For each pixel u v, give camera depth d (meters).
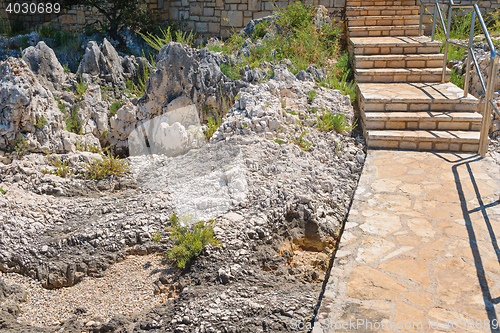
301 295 3.39
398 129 6.22
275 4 11.91
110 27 12.71
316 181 5.15
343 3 11.16
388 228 3.92
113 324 3.22
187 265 3.85
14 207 4.69
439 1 10.12
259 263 3.91
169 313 3.26
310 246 4.47
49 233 4.40
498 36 8.59
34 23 13.77
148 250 4.18
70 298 3.68
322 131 6.39
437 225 3.94
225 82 7.12
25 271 4.00
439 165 5.32
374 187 4.77
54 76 7.60
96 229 4.40
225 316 3.10
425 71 7.37
